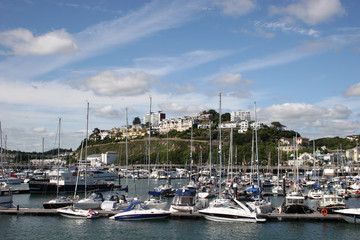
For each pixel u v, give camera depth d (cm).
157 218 4891
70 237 4144
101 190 9312
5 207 5619
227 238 4106
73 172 9038
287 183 11062
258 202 5434
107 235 4216
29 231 4375
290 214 4984
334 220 4788
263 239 4072
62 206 5788
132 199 6012
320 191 7875
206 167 17450
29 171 16775
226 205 5131
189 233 4288
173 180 13575
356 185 9656
